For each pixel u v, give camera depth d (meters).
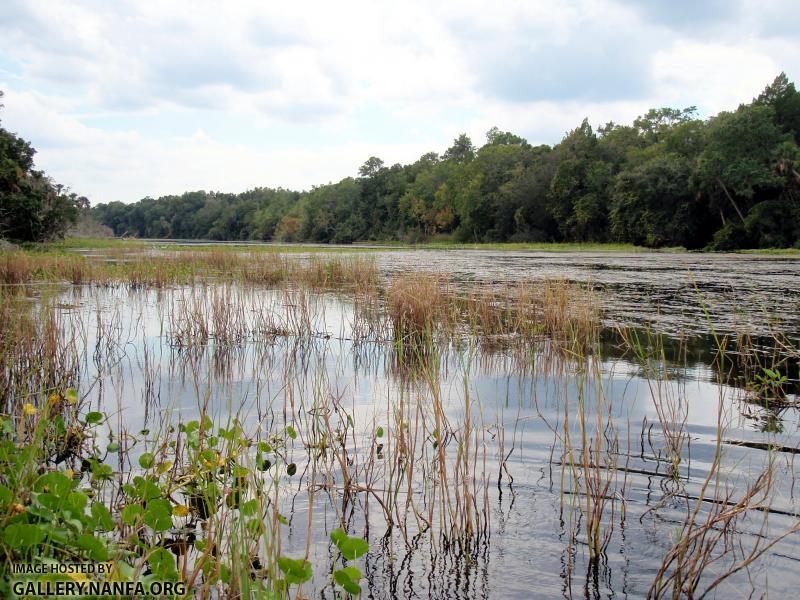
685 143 50.50
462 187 71.38
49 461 3.78
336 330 8.95
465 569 2.61
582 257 30.09
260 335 8.41
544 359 6.80
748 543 2.77
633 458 3.76
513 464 3.72
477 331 8.43
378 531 2.94
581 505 3.16
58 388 5.06
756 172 38.47
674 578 2.45
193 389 5.64
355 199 91.19
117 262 17.95
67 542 2.21
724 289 12.98
